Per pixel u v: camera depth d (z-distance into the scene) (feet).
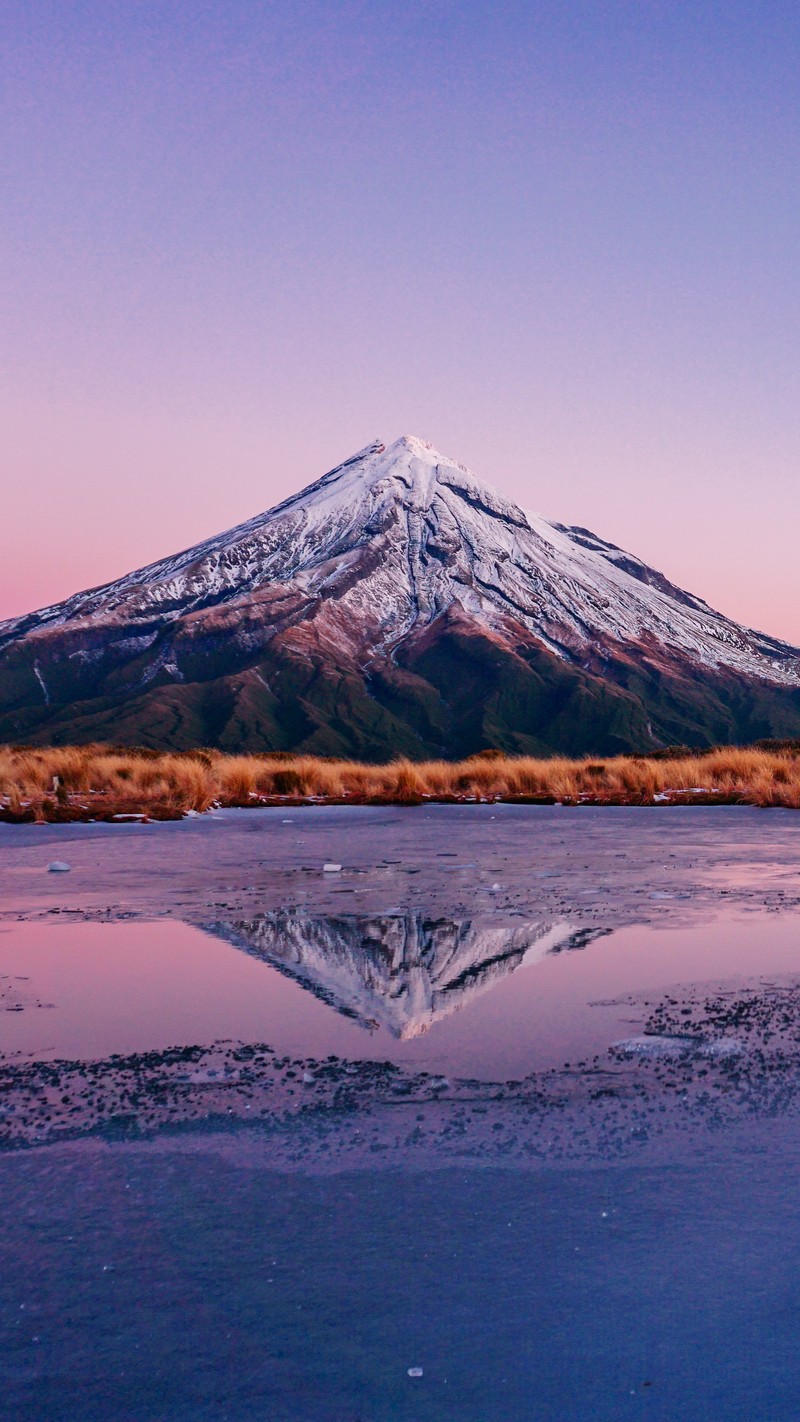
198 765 79.05
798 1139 11.09
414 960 20.54
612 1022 15.90
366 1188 10.04
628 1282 8.26
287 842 45.29
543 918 25.23
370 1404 6.89
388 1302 8.03
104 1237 9.12
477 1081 13.17
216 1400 6.95
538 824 55.16
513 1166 10.50
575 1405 6.84
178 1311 7.95
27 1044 15.16
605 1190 9.89
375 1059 14.17
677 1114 11.89
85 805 64.03
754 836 47.62
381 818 60.03
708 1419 6.66
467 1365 7.28
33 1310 7.99
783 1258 8.58
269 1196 9.90
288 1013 16.70
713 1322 7.73
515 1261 8.59
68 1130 11.73
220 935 23.32
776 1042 14.73
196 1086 13.16
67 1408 6.88
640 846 43.06
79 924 24.90
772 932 23.25
